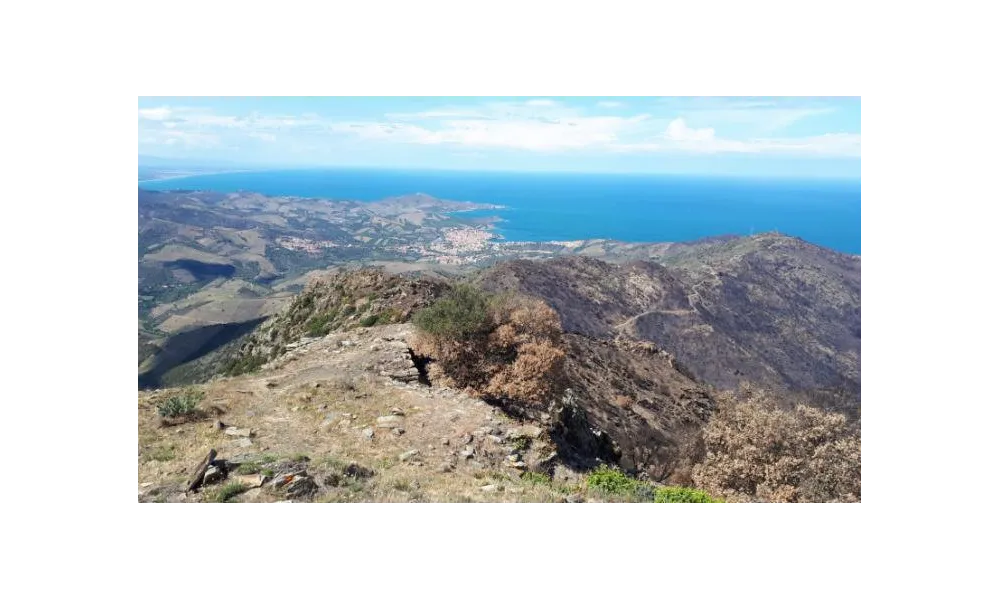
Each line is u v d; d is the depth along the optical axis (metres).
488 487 9.66
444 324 16.97
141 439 10.85
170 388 14.70
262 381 15.77
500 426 13.57
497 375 16.30
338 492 8.73
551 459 12.76
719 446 15.08
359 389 15.14
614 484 11.34
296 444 11.42
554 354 16.69
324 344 20.22
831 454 13.33
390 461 10.96
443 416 13.80
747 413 14.95
